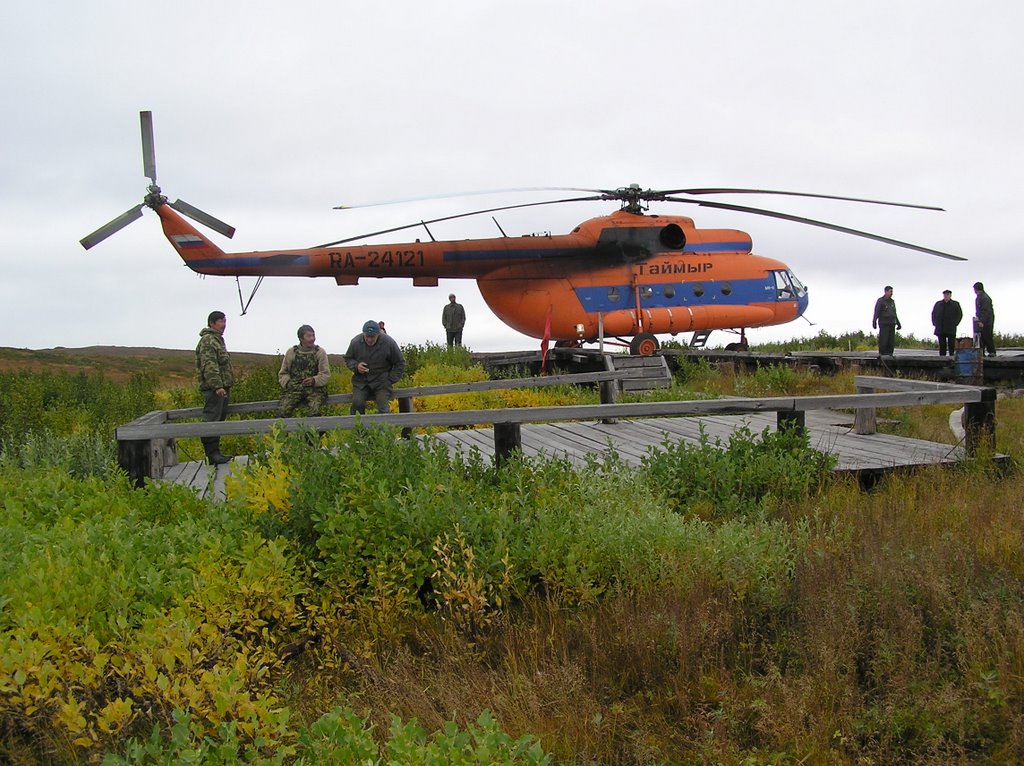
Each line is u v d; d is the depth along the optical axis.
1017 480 8.32
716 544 5.91
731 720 4.17
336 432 7.79
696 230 23.77
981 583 5.39
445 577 5.48
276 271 18.92
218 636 4.39
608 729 4.18
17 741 3.84
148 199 16.06
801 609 5.23
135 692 3.88
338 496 5.97
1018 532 6.09
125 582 4.66
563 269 21.80
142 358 46.59
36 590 4.40
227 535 5.62
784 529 6.46
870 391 12.51
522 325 22.00
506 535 5.80
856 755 3.95
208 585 4.85
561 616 5.30
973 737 4.03
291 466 6.93
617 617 5.10
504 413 8.26
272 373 18.05
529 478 7.39
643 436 11.74
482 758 3.15
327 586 5.48
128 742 3.46
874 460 9.24
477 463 7.70
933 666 4.53
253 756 3.41
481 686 4.48
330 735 3.44
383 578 5.45
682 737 4.14
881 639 4.74
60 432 14.00
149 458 8.12
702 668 4.63
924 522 6.68
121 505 6.41
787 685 4.44
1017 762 3.78
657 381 19.58
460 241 20.92
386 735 4.04
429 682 4.66
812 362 22.88
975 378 18.33
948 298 21.20
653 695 4.55
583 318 21.92
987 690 4.20
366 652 4.82
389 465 6.70
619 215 22.61
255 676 4.14
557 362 24.25
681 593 5.33
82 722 3.60
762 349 30.89
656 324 22.30
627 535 5.89
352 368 11.77
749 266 23.62
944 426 12.23
